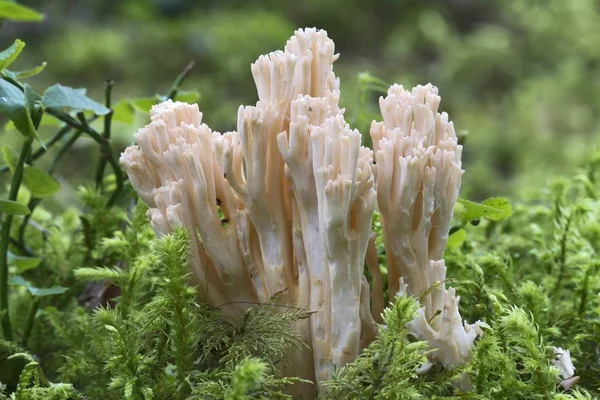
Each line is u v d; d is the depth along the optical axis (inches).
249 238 21.7
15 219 26.5
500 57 71.8
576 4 78.5
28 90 22.8
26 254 25.6
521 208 28.1
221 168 21.6
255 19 73.2
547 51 73.8
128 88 63.3
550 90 66.5
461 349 21.4
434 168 21.2
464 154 59.7
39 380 22.3
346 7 80.7
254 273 21.7
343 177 20.6
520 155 58.5
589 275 23.8
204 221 21.4
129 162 21.5
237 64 66.4
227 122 57.4
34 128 22.8
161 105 21.8
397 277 21.9
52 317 23.8
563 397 21.0
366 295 21.5
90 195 25.5
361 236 21.0
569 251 25.7
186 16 77.8
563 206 27.8
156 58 67.3
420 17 77.7
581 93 66.3
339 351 21.1
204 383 20.8
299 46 21.5
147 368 21.7
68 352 23.5
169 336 21.5
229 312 21.8
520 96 65.2
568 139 59.7
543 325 23.0
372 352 20.9
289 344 21.3
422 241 21.5
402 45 75.7
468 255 25.1
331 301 21.0
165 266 21.2
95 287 25.2
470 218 24.2
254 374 20.1
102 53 66.1
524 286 23.2
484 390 21.4
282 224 21.5
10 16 25.8
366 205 20.9
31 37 70.4
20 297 25.3
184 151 21.2
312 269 21.2
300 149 21.0
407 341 21.1
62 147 25.4
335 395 21.0
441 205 21.5
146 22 76.0
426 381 21.5
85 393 22.3
